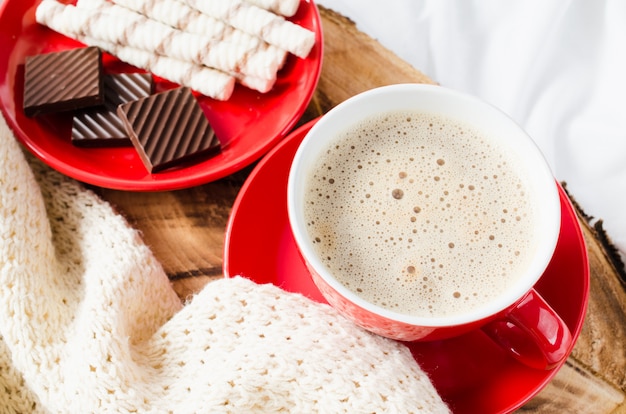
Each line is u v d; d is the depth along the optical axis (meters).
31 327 0.46
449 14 0.59
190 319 0.45
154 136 0.50
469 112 0.45
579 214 0.51
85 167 0.50
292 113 0.50
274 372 0.44
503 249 0.44
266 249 0.47
